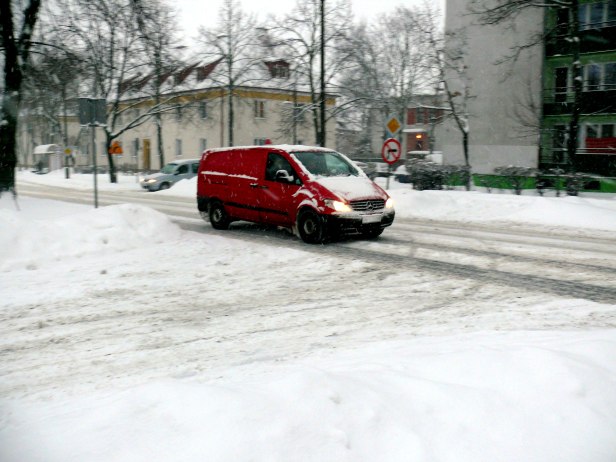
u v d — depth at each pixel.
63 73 16.98
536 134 29.52
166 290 7.13
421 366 3.89
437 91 35.38
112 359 4.72
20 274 7.94
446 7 34.88
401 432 2.89
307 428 2.75
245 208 12.17
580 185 22.48
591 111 29.34
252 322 5.78
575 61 21.91
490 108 33.34
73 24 15.78
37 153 61.97
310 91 32.47
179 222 14.46
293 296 6.86
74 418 3.02
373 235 11.55
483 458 2.79
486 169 33.75
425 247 10.52
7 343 5.15
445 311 6.15
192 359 4.69
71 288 7.16
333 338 5.21
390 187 30.19
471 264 8.89
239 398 2.96
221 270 8.36
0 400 3.91
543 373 3.60
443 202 17.27
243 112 50.47
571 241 11.40
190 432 2.67
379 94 49.12
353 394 3.21
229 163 12.70
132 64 34.12
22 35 14.88
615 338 4.53
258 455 2.52
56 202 15.41
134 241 10.18
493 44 32.84
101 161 66.38
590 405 3.31
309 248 10.29
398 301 6.61
